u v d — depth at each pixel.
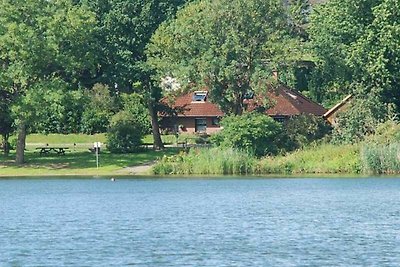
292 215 161.50
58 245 127.75
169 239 132.75
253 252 120.88
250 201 187.00
